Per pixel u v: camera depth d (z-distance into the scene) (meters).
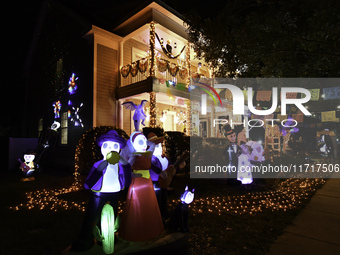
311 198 5.75
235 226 4.02
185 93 11.59
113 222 2.56
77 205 5.28
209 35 4.75
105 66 10.72
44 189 7.06
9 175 10.08
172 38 11.67
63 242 3.49
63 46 12.97
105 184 2.69
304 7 3.51
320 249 3.15
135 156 2.99
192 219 4.36
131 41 11.96
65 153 12.01
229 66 5.10
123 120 11.39
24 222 4.28
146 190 3.02
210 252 3.13
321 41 4.14
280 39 4.34
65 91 12.51
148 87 9.82
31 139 12.56
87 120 10.45
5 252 3.21
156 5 9.64
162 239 2.89
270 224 4.08
